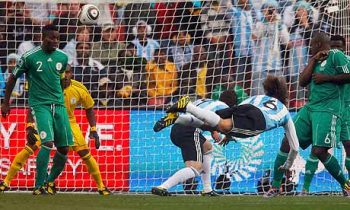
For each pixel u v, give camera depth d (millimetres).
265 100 27578
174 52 41062
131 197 30000
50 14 41188
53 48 29891
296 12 40875
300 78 30109
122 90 40281
